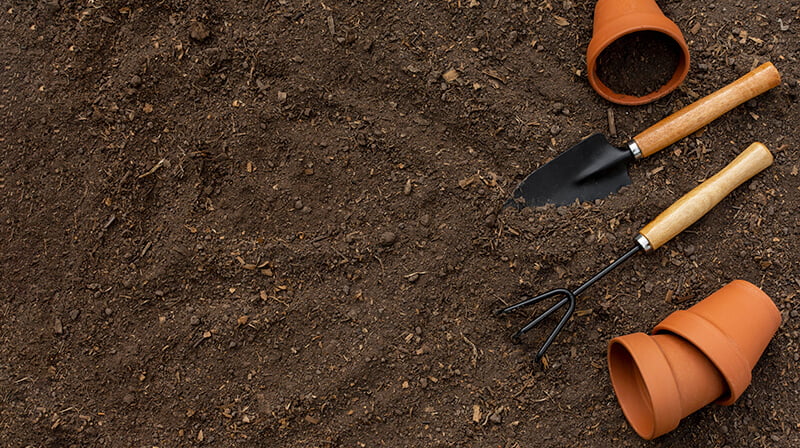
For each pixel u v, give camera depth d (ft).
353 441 3.78
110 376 3.80
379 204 3.86
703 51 3.90
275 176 3.87
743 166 3.79
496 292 3.82
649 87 3.89
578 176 3.86
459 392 3.80
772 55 3.88
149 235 3.84
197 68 3.87
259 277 3.83
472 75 3.88
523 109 3.88
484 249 3.84
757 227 3.82
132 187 3.85
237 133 3.87
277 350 3.82
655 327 3.69
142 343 3.81
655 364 3.58
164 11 3.89
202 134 3.87
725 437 3.76
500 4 3.90
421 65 3.88
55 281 3.82
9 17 3.88
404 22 3.90
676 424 3.59
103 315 3.82
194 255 3.83
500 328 3.82
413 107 3.90
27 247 3.83
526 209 3.84
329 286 3.83
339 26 3.89
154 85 3.87
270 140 3.88
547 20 3.90
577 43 3.91
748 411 3.77
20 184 3.84
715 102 3.82
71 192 3.84
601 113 3.90
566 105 3.89
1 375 3.80
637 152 3.83
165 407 3.80
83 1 3.88
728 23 3.91
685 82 3.90
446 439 3.78
